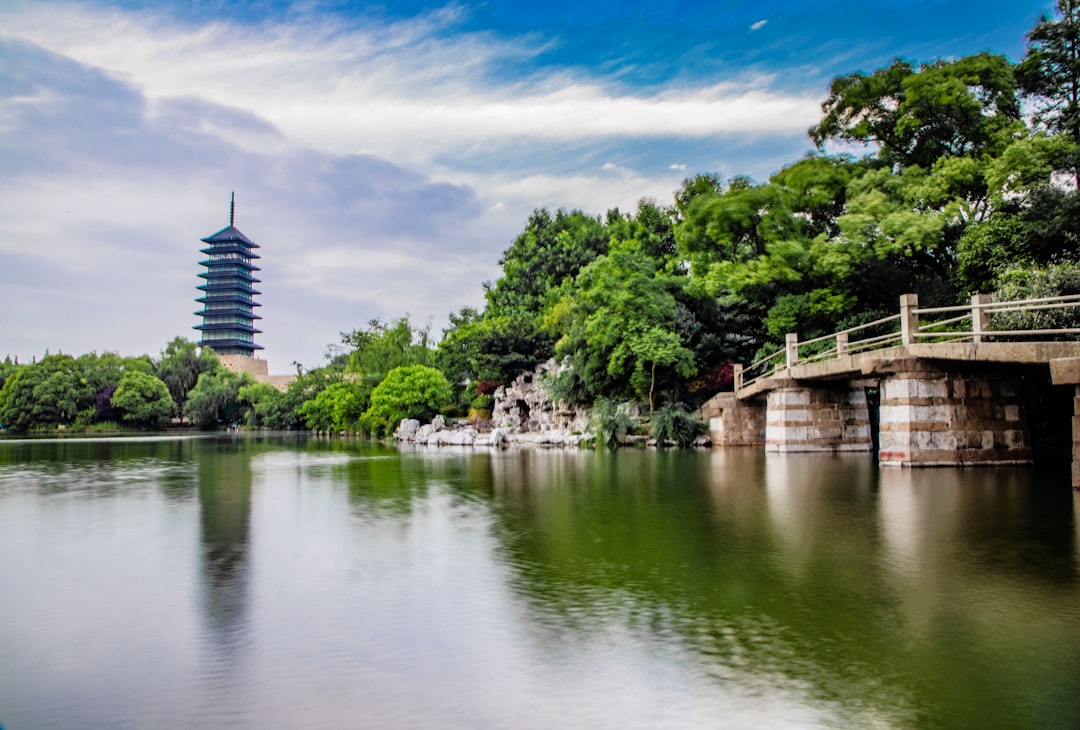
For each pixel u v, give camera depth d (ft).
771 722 21.03
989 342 69.21
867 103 121.80
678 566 38.73
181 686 24.07
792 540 44.68
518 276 268.82
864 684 23.38
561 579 36.42
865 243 111.24
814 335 124.36
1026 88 117.29
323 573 38.32
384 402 217.56
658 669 24.80
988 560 38.58
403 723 21.25
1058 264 86.07
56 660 26.45
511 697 22.86
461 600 33.04
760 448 125.18
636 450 130.93
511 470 95.04
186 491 75.05
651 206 212.43
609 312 143.23
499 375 188.24
